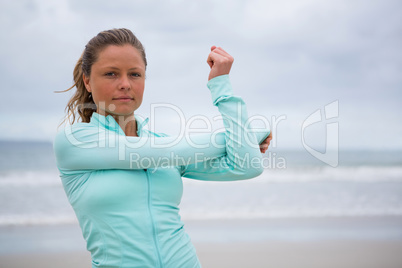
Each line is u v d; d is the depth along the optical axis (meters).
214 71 2.83
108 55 2.66
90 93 3.05
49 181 25.86
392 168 39.25
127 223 2.59
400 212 15.88
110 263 2.62
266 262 9.23
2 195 19.75
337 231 12.28
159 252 2.63
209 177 2.97
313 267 8.92
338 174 32.72
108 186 2.59
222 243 10.80
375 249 10.35
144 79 2.83
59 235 11.77
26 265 9.03
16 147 61.97
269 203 18.28
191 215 14.97
